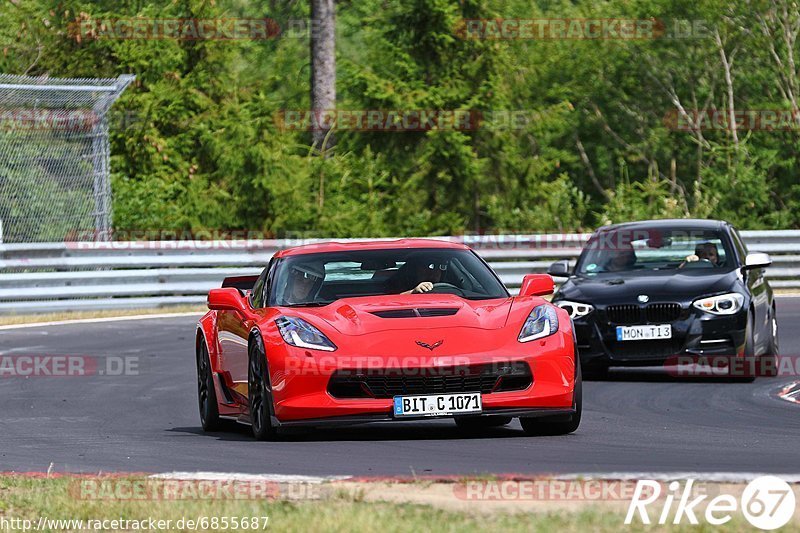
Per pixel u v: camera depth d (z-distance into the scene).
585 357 45.25
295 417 29.56
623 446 28.92
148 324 68.62
